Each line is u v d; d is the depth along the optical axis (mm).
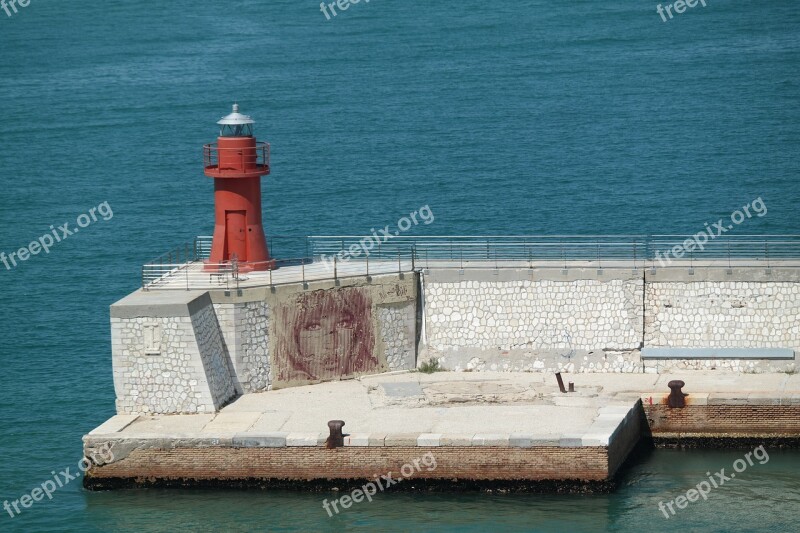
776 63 185125
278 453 60625
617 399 64438
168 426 62469
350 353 68750
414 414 63219
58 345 82625
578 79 181000
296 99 175625
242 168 68500
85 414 71750
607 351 68375
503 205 112188
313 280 67875
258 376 66938
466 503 59312
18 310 89438
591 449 59031
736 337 67875
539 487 59625
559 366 68750
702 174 120375
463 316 69375
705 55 195250
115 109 173750
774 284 67375
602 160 128625
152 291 66000
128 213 116812
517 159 131125
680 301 68062
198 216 115000
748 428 64000
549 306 68688
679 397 64188
